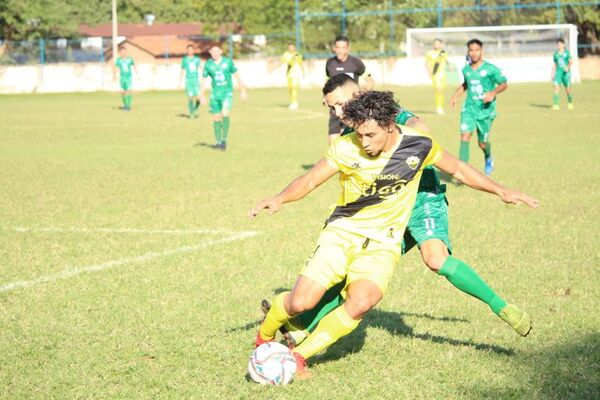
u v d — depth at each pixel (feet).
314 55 251.19
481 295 25.80
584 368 25.27
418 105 161.07
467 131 65.57
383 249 24.86
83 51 281.54
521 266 38.14
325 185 65.26
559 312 31.01
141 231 47.60
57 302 33.40
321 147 93.30
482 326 29.71
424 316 31.12
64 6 287.07
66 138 106.32
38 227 49.11
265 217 51.39
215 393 23.80
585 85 217.56
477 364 25.84
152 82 250.37
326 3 255.70
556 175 67.36
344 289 25.46
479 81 64.44
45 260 40.73
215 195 60.23
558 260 39.22
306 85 248.11
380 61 240.53
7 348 27.99
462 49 231.50
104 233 47.19
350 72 63.57
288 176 70.03
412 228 26.81
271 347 24.52
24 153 89.51
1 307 32.78
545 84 220.64
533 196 57.52
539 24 241.14
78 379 25.08
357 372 25.43
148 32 365.20
